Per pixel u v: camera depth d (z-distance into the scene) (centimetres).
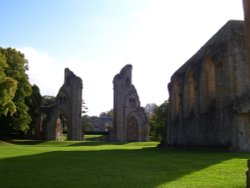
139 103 7188
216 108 2794
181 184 995
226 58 2620
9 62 5325
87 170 1341
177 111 4106
